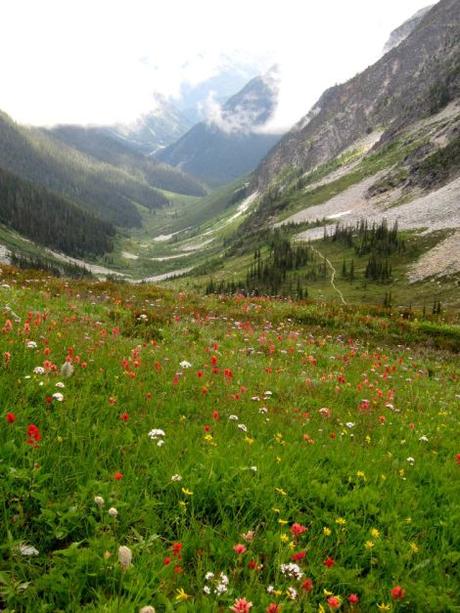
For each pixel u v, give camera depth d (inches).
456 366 813.9
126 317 591.8
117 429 225.8
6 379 239.0
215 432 253.6
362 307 1139.9
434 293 5398.6
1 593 127.9
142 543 155.9
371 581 165.5
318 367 565.9
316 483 216.5
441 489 249.3
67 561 143.7
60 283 831.7
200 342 547.5
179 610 131.1
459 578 179.2
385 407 426.3
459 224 7017.7
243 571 160.4
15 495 166.2
